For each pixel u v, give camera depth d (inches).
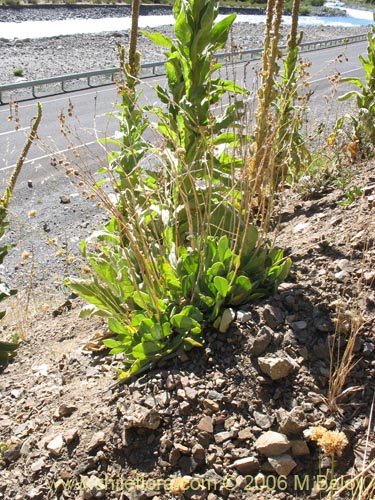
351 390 117.5
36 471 119.5
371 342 124.6
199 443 114.3
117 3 2053.4
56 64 1058.1
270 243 157.2
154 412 117.7
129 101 186.5
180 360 129.5
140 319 132.6
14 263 287.0
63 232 329.1
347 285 137.2
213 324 133.1
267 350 126.0
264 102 169.9
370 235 151.9
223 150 169.0
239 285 135.8
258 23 1827.0
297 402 117.7
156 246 151.2
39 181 413.7
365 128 237.9
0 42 1210.6
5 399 146.6
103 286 149.8
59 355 163.2
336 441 93.5
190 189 161.5
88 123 597.3
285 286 139.9
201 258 138.8
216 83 171.9
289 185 225.1
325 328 128.0
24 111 669.9
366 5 2817.4
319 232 165.6
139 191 173.2
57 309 201.9
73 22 1721.2
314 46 1379.2
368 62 246.5
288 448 110.7
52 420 130.3
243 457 111.4
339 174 207.3
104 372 142.4
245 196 149.9
